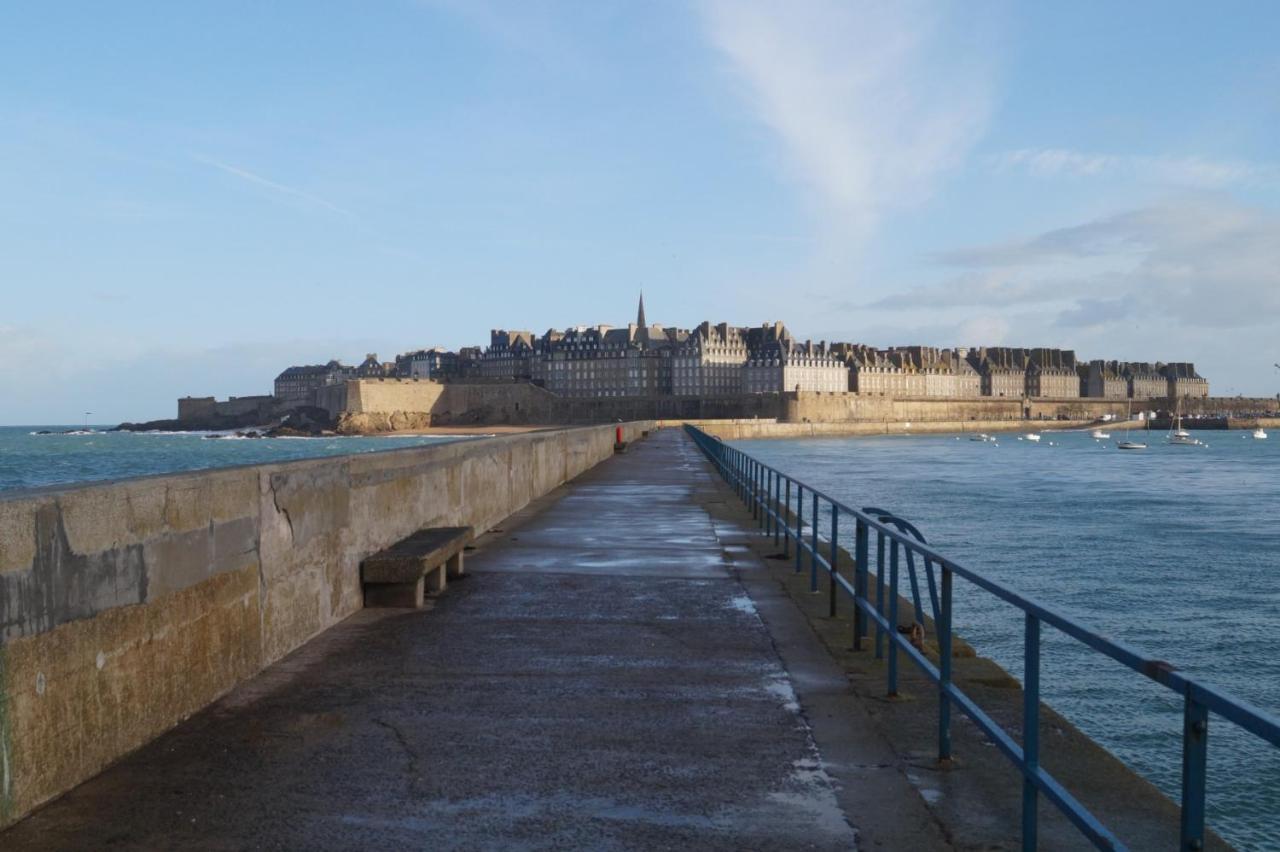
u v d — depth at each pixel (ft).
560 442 88.48
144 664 19.30
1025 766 13.84
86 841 15.12
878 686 24.16
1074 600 84.84
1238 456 399.85
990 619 75.20
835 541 32.55
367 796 17.15
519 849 15.19
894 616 23.09
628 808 16.76
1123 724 51.08
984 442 555.69
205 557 21.89
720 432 558.15
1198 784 9.62
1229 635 72.18
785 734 20.59
